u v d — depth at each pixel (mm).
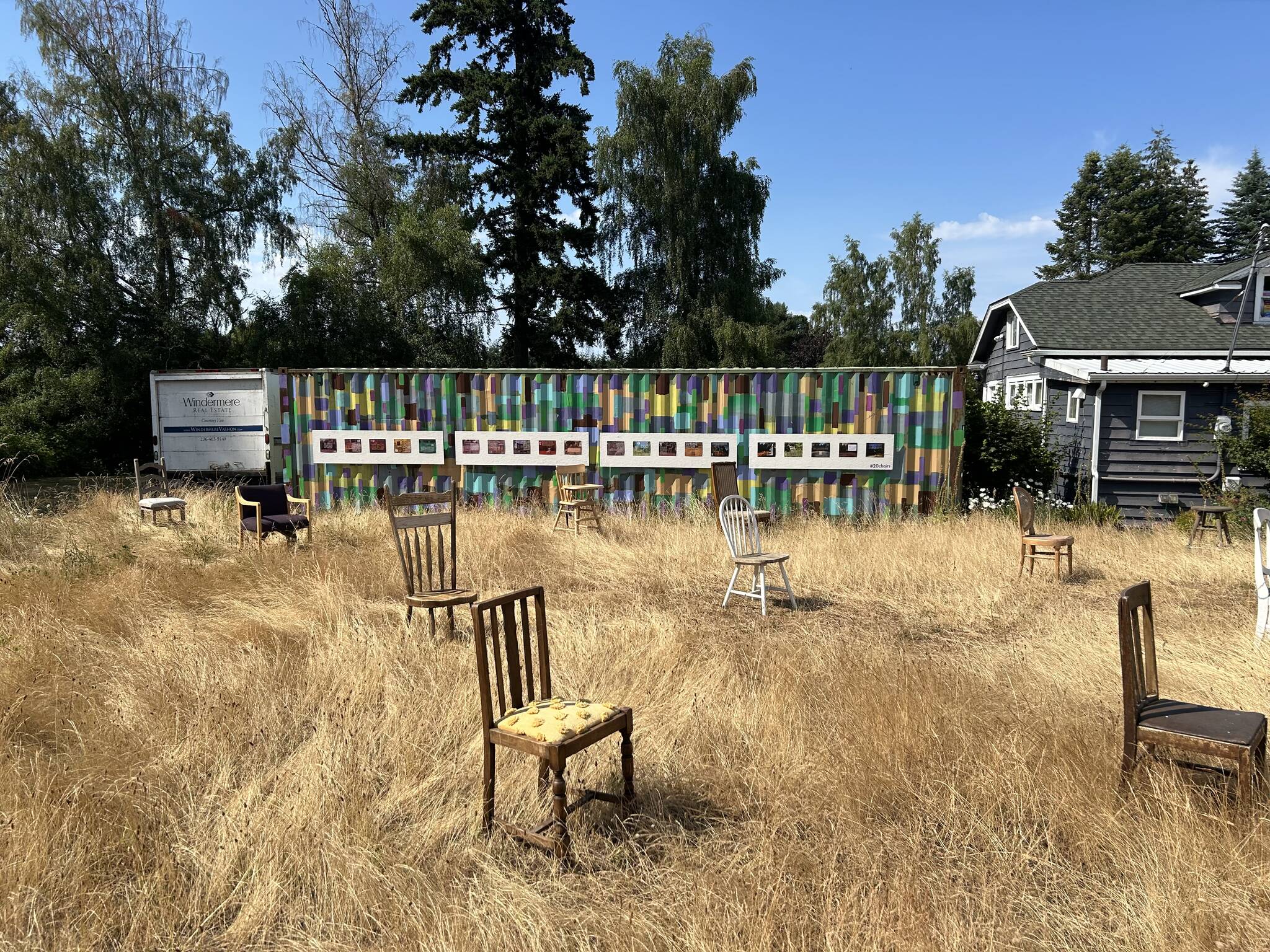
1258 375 11844
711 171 24812
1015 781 3299
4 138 18078
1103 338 14609
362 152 23578
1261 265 14711
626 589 7105
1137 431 12594
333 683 4469
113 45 19875
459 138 24625
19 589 6105
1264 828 2961
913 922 2500
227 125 21344
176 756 3602
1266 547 5453
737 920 2537
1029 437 12219
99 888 2730
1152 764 3326
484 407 11078
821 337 39688
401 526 5594
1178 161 41156
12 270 17922
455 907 2629
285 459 11305
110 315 19062
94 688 4297
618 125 24547
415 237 21219
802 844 2998
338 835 2971
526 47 25922
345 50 23766
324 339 21359
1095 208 45531
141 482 12023
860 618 6281
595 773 3508
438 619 5977
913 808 3221
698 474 10781
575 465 10828
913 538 8688
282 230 22031
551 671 4699
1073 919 2564
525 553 8289
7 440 16672
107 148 19438
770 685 4418
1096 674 4715
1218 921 2512
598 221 26484
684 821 3230
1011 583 7234
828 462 10523
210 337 20703
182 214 20016
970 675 4656
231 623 5609
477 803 3248
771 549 8516
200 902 2701
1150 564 7949
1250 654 4949
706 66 24266
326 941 2523
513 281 25453
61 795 3145
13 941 2482
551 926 2543
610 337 25266
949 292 35938
